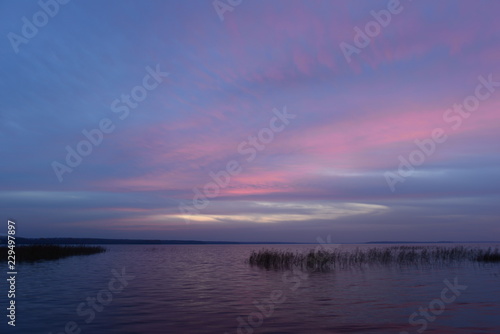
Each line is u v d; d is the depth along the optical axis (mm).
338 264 35938
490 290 19312
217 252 86938
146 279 25609
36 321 12984
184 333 11539
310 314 14055
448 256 39938
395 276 25891
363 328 12094
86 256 53719
